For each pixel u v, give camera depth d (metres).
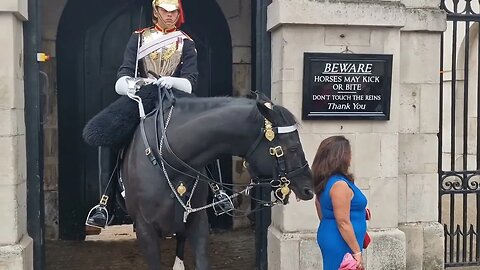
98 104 7.64
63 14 7.43
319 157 3.79
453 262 6.02
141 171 3.50
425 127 5.80
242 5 7.88
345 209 3.64
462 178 5.94
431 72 5.79
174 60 3.93
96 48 7.62
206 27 7.95
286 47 5.23
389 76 5.39
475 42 8.99
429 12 5.69
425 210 5.84
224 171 7.86
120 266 6.25
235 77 7.93
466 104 5.89
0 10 4.61
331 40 5.32
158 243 3.55
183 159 3.42
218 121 3.35
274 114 3.30
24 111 5.07
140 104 3.64
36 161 5.13
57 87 7.45
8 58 4.67
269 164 3.31
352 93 5.33
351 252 3.68
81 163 7.57
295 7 5.15
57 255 6.68
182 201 3.44
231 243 7.26
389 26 5.36
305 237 5.28
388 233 5.47
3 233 4.72
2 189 4.70
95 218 3.82
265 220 5.69
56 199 7.42
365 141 5.45
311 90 5.25
